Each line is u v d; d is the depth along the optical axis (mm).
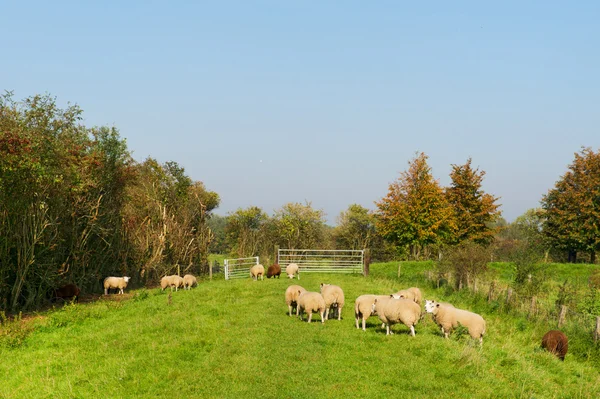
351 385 9438
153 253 34531
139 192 37812
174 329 14453
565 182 49000
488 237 50062
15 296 21109
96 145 28641
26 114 21938
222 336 13289
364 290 22219
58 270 24469
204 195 48969
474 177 50094
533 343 15531
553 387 10625
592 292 20547
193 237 39469
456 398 8773
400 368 10375
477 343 12984
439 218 43969
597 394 10438
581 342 15383
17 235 20906
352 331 13766
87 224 26844
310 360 11008
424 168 45219
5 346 14133
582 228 46312
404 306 12977
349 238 58281
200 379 9984
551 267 36844
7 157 18766
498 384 9773
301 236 52906
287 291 16422
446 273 28812
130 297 26141
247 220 56094
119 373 10562
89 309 19641
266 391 9180
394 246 50500
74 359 12336
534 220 73000
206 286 26422
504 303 20781
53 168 21922
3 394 10234
